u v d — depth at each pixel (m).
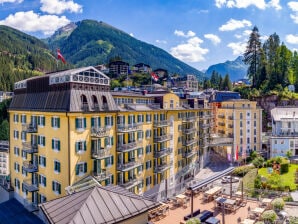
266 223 35.69
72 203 20.44
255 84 141.50
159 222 37.34
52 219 19.16
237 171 72.38
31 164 47.31
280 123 89.88
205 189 52.31
